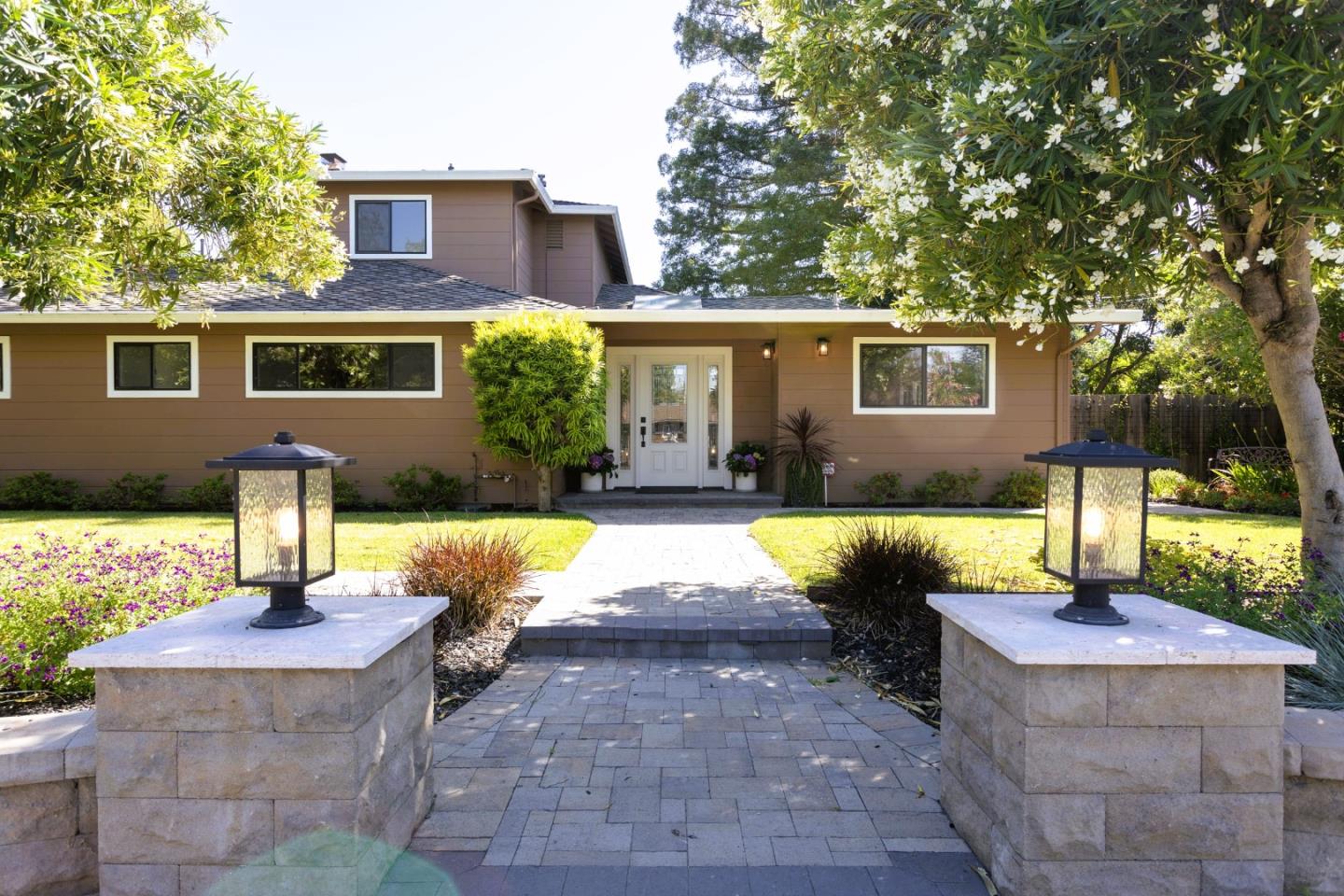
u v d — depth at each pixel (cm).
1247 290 443
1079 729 207
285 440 236
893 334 1115
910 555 491
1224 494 1128
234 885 207
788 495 1098
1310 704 273
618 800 277
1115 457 221
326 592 496
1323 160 341
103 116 326
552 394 984
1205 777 207
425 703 264
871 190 516
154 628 228
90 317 1025
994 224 378
